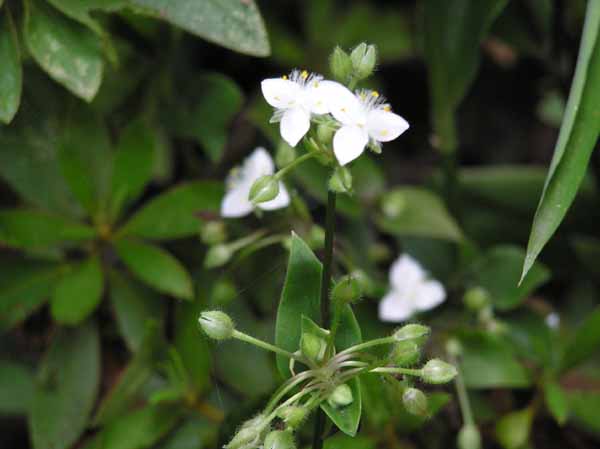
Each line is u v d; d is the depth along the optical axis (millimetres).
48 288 293
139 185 297
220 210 294
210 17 246
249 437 198
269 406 202
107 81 325
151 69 330
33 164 302
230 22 246
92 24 245
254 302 307
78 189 290
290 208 288
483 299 313
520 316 327
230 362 295
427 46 321
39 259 295
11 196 343
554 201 213
